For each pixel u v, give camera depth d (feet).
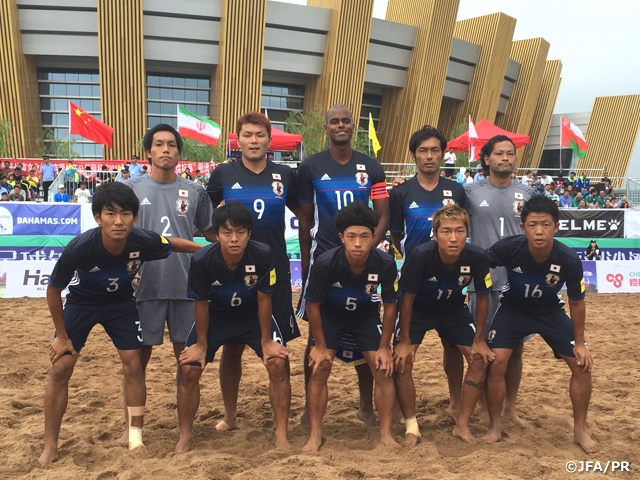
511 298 13.39
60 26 104.99
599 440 13.15
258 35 108.88
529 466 11.16
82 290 12.17
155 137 13.44
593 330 27.63
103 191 11.14
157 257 12.42
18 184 54.19
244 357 21.86
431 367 20.35
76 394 16.52
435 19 121.80
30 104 107.24
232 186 13.66
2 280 35.06
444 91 131.85
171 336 13.89
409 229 14.53
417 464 11.24
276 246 13.76
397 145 127.75
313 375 12.46
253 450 12.34
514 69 142.92
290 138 66.39
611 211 40.63
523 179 76.59
